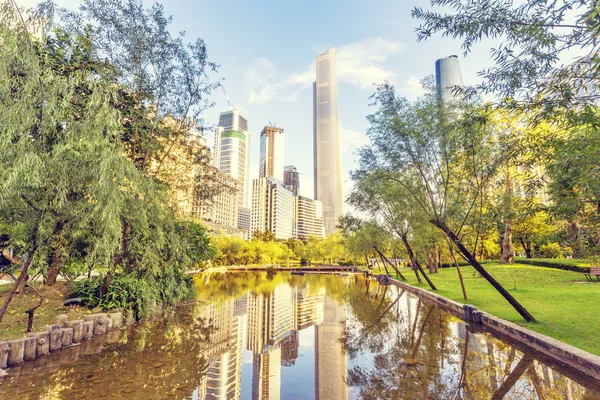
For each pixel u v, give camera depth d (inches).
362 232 1321.4
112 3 494.3
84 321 439.2
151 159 568.7
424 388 278.7
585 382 278.1
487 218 371.9
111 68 500.7
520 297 650.2
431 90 589.9
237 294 1119.0
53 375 305.0
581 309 495.8
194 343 453.4
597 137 240.8
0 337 347.6
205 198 663.1
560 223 323.3
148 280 553.3
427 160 611.5
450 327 524.4
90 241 407.2
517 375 299.1
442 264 1978.3
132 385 289.9
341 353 421.4
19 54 320.8
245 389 300.8
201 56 570.6
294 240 4891.7
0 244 360.2
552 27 230.2
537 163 313.7
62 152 328.8
